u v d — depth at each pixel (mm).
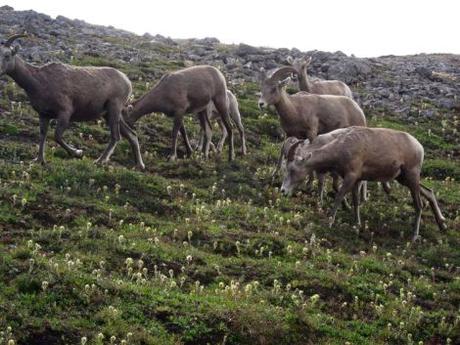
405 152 16078
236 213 15320
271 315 11172
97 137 18766
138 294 11102
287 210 16156
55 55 25000
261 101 17641
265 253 13734
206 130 18984
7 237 12414
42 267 11227
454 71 32594
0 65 15328
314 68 29703
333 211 15516
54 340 9914
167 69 26328
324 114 18281
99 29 34062
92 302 10742
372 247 14898
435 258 14867
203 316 10844
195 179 17172
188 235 13695
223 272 12695
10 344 9406
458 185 19781
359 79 29188
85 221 13578
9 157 16250
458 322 12141
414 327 11977
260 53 30766
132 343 10070
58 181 15117
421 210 16203
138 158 17297
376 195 18047
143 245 12953
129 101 18797
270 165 19078
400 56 37031
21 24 29781
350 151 15586
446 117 25281
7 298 10469
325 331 11328
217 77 18844
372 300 12602
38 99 15898
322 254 13891
